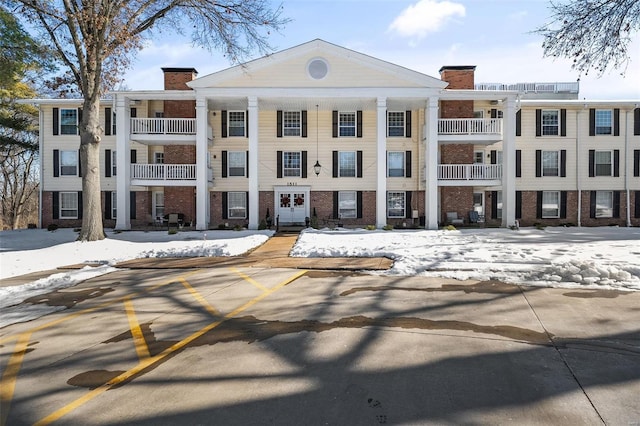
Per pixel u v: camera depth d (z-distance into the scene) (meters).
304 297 6.87
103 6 14.59
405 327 5.13
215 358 4.34
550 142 23.41
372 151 23.11
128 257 11.62
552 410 3.09
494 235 16.39
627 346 4.33
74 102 23.16
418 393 3.42
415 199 23.09
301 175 23.06
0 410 3.39
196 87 20.25
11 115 27.64
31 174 42.41
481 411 3.11
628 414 3.01
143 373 4.03
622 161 23.45
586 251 10.63
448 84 20.81
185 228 21.03
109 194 23.30
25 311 6.48
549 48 10.65
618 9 9.77
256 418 3.11
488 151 23.45
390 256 10.64
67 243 14.36
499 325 5.10
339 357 4.24
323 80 20.34
